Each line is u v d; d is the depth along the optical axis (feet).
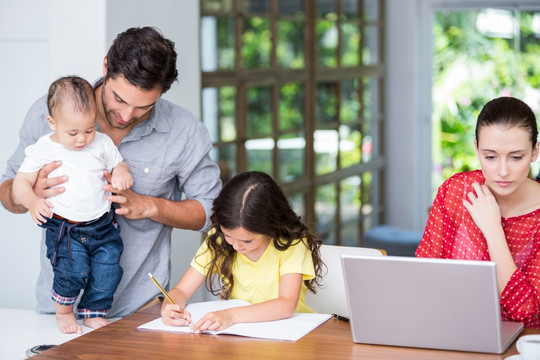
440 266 5.91
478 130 6.82
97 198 7.64
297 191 17.99
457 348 6.15
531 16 21.99
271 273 7.69
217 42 14.61
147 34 7.14
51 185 7.48
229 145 15.28
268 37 16.57
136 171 8.11
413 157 23.32
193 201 8.36
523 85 22.27
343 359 6.05
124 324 7.15
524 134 6.59
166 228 8.58
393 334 6.29
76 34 9.77
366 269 6.16
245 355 6.21
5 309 8.81
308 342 6.50
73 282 7.78
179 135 8.23
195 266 7.89
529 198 7.07
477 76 22.68
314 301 8.40
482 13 22.39
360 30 21.36
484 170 6.85
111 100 7.29
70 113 7.27
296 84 17.99
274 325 6.95
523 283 6.66
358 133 21.59
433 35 22.94
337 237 20.48
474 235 7.28
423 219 23.72
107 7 9.62
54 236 7.73
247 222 7.08
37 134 8.04
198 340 6.63
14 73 10.36
